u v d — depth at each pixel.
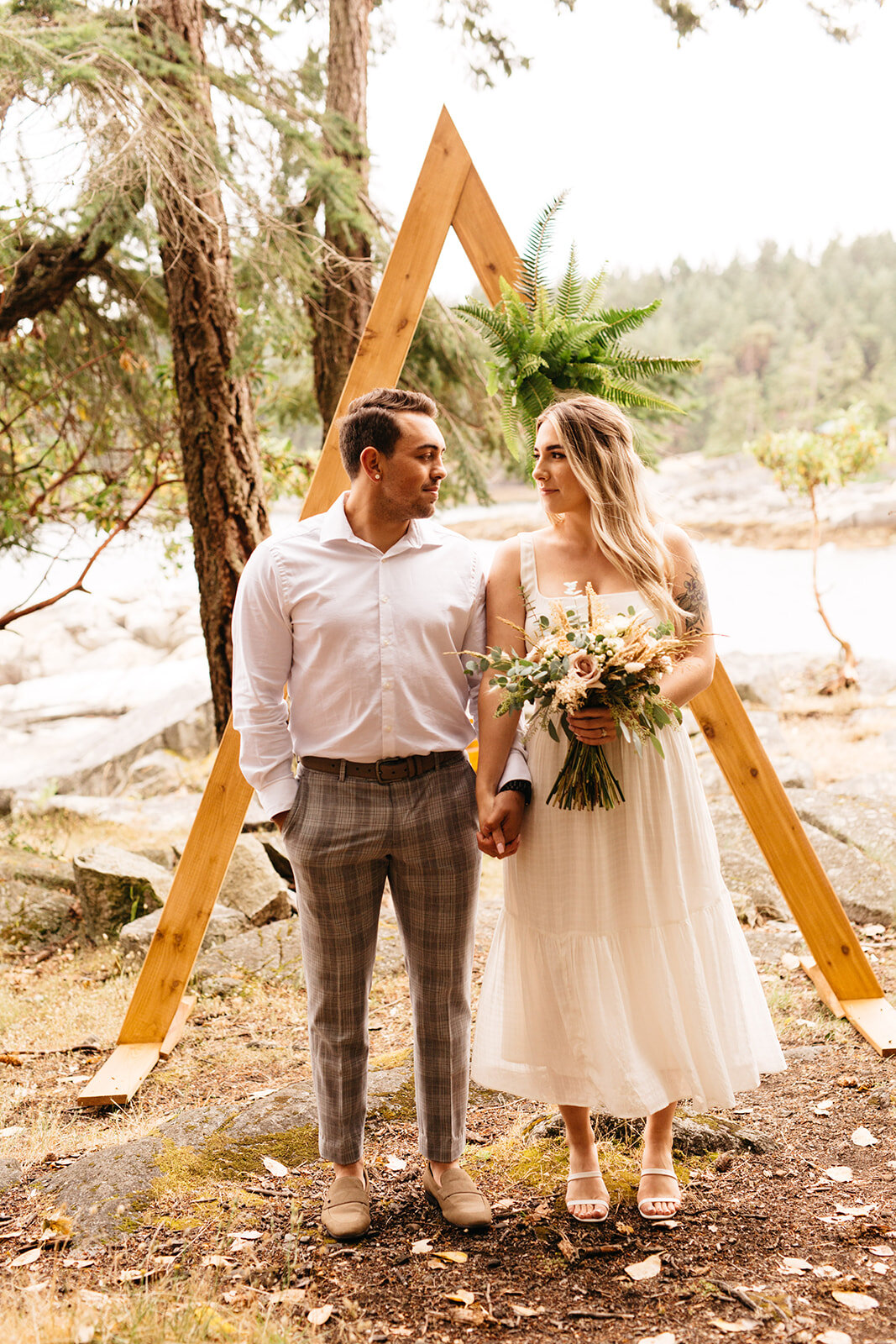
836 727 9.25
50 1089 3.24
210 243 5.43
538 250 3.04
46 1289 2.02
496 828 2.20
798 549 32.16
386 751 2.15
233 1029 3.71
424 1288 2.02
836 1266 2.04
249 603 2.20
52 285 6.00
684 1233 2.18
